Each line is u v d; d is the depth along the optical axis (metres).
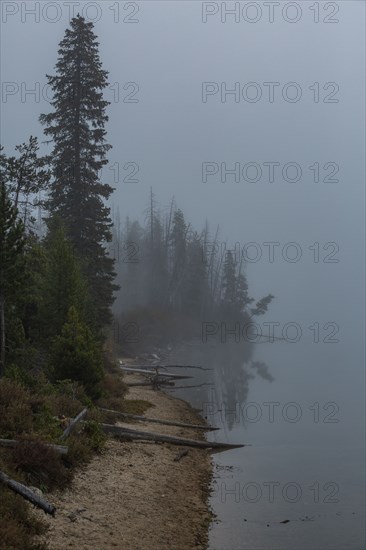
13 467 10.77
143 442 17.94
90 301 31.31
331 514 12.55
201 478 15.16
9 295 20.81
